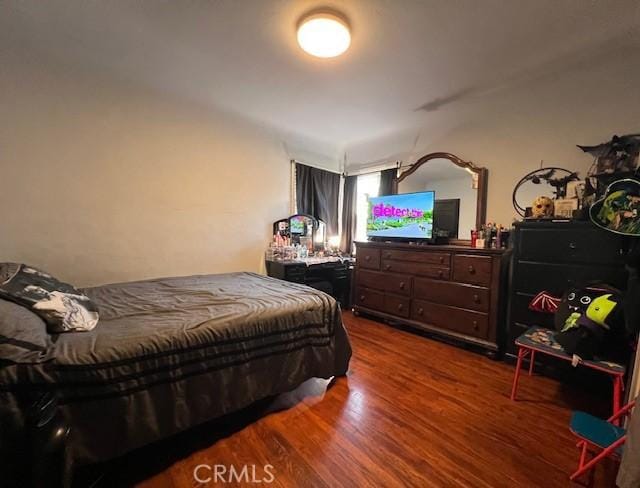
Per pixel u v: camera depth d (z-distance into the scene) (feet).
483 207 8.91
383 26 5.56
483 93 8.27
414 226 9.96
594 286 5.62
